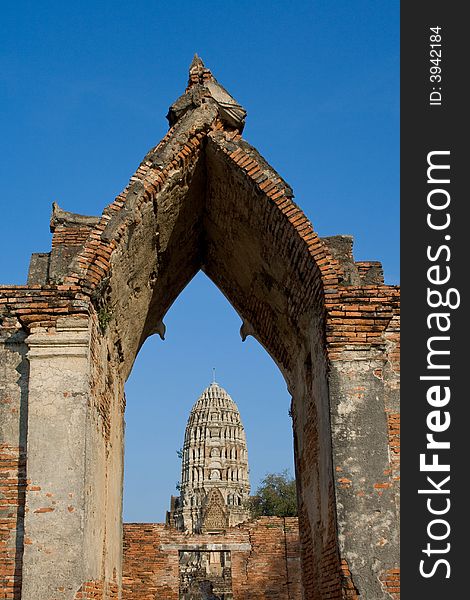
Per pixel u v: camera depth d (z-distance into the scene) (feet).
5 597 28.35
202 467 216.74
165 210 35.91
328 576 32.81
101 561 33.42
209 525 184.55
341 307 31.53
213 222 40.40
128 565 77.36
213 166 35.88
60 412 29.25
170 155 34.27
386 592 28.22
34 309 30.45
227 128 36.27
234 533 84.28
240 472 219.41
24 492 29.71
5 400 30.96
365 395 30.66
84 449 28.89
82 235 38.63
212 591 132.98
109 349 35.94
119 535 41.29
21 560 28.81
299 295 36.24
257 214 35.32
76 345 30.07
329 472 31.37
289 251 34.68
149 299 41.16
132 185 33.37
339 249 37.40
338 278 31.96
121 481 42.42
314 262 32.24
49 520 27.96
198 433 222.89
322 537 34.45
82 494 28.37
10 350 31.58
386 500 29.40
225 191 36.60
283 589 82.43
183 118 35.22
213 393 231.09
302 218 32.73
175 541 80.64
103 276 31.55
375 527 29.04
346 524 29.09
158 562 78.18
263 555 83.41
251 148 34.45
